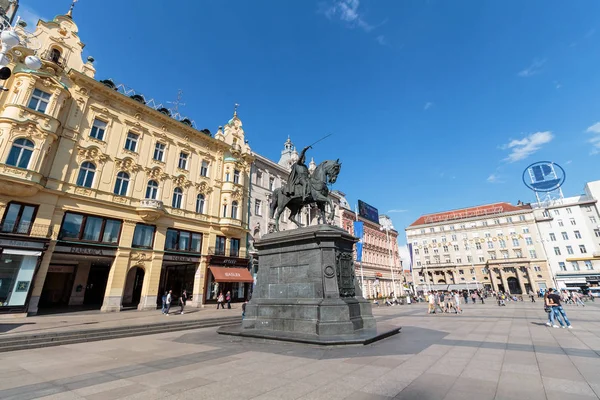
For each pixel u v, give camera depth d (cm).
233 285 2953
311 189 1166
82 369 647
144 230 2408
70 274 2519
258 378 537
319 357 688
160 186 2584
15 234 1725
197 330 1366
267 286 1107
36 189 1828
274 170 3844
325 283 972
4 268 1655
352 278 1085
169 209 2602
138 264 2300
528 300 4738
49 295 2438
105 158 2273
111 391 486
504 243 6631
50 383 541
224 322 1655
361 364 620
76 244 2000
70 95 2136
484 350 752
